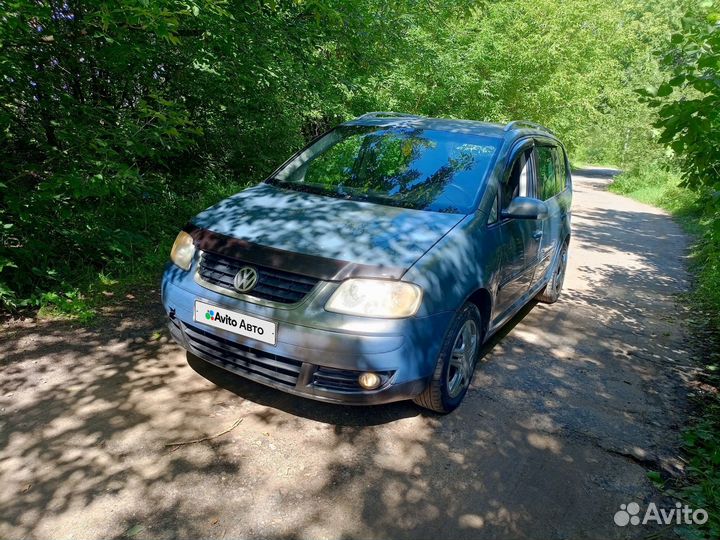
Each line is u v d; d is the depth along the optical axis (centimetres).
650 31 2977
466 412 347
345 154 421
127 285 514
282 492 259
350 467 282
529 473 291
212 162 894
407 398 304
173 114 496
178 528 232
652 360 470
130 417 308
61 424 296
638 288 732
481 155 400
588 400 381
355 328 277
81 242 513
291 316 283
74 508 238
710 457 315
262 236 313
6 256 444
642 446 328
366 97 1034
